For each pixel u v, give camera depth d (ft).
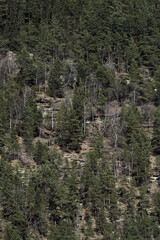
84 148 617.62
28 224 493.36
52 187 516.32
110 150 615.57
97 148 590.14
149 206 535.60
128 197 539.29
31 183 508.53
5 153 585.22
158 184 572.10
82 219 517.96
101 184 528.22
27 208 501.15
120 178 577.02
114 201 514.68
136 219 504.02
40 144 575.79
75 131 612.29
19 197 495.41
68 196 507.30
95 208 522.88
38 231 497.46
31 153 588.09
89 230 491.31
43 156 565.12
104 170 551.18
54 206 512.63
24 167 570.87
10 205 495.00
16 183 510.99
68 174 550.36
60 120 614.75
